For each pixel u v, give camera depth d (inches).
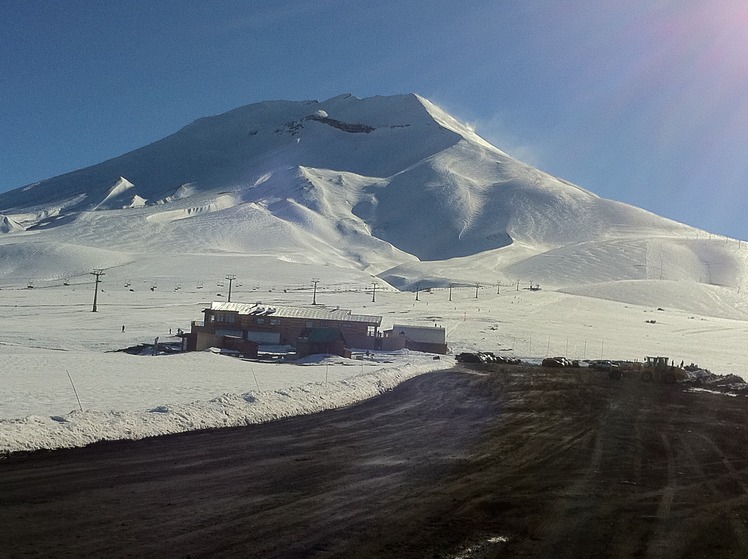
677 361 3139.8
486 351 3270.2
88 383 1115.9
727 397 1413.6
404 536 335.6
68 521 334.6
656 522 388.5
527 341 3649.1
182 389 1080.8
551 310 5226.4
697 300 6860.2
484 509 397.4
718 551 339.0
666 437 753.6
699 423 911.0
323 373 1612.9
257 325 3275.1
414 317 4475.9
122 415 645.9
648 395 1371.8
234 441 600.7
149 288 6304.1
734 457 631.8
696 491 476.7
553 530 361.7
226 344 2637.8
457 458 565.6
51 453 501.7
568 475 514.0
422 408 946.1
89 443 549.3
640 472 539.8
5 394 896.9
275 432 667.4
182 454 526.3
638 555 326.0
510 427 783.1
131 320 3698.3
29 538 305.4
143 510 361.7
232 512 366.0
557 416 916.6
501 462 556.7
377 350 3080.7
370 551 309.3
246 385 1206.9
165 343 2743.6
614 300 6747.1
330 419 788.0
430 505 399.9
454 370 1914.4
